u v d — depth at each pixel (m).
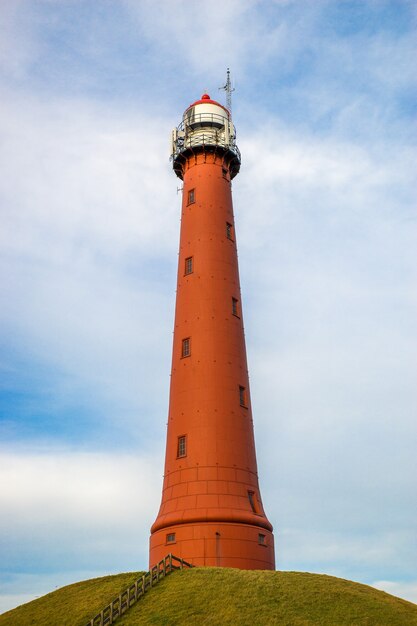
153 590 37.97
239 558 42.97
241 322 52.59
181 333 51.06
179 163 58.59
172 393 49.91
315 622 33.00
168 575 40.03
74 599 40.34
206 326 50.16
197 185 56.28
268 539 45.66
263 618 33.19
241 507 44.75
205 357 49.06
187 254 53.91
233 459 46.38
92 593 40.62
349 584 39.66
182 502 45.03
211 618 33.44
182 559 42.88
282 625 32.47
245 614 33.59
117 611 35.62
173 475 46.72
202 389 48.03
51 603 40.88
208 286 51.72
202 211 54.91
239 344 51.19
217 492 44.72
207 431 46.62
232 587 36.94
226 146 57.22
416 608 37.22
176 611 34.66
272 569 45.41
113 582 42.22
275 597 35.78
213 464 45.69
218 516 43.53
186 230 55.06
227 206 56.31
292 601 35.41
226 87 62.69
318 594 36.66
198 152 57.44
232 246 55.00
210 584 37.56
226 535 43.25
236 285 53.56
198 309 50.97
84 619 36.22
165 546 44.25
